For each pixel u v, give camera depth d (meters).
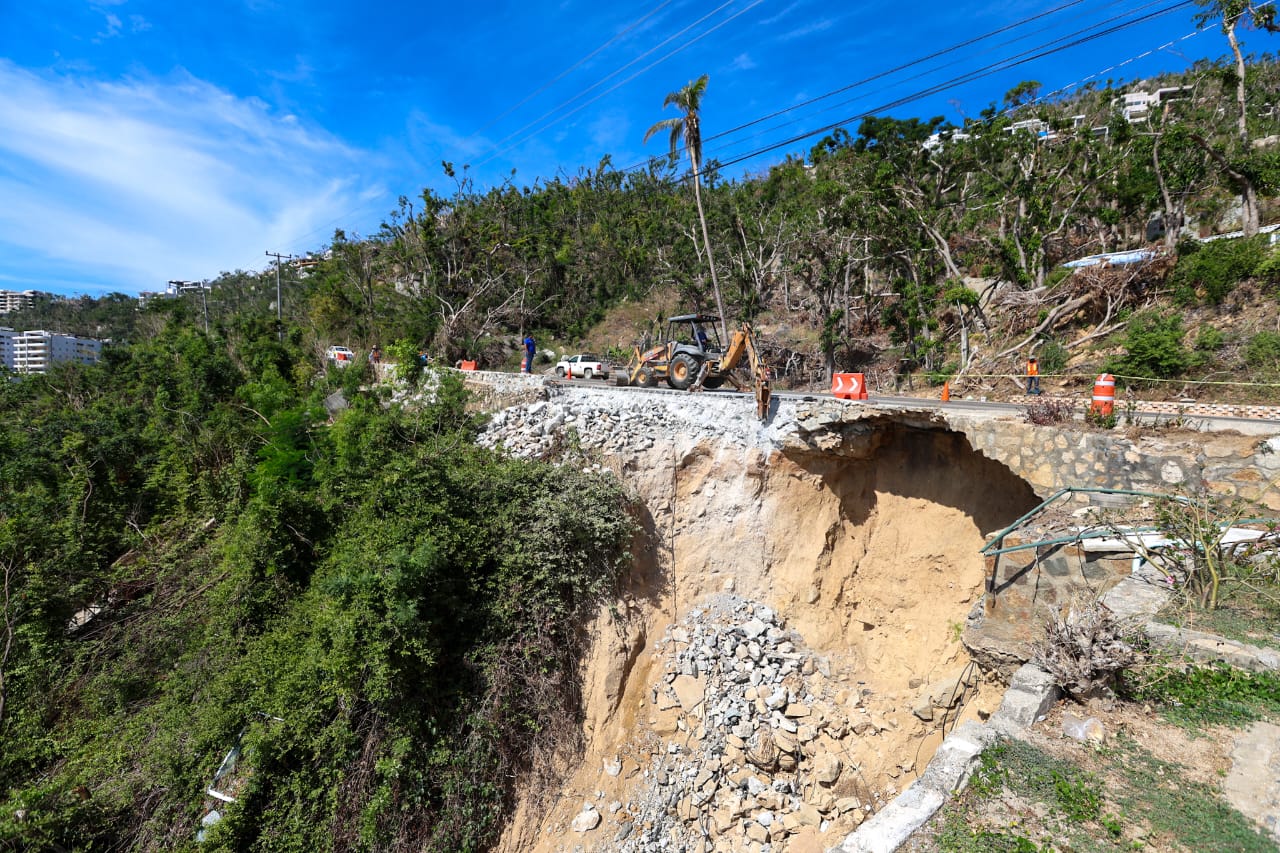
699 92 22.33
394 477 11.52
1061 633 6.16
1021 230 26.81
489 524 11.67
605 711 11.14
